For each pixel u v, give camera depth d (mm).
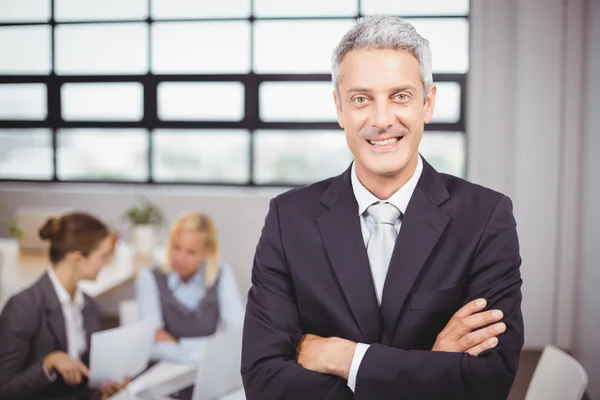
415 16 4254
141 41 4543
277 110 4527
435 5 4230
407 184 1089
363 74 959
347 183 1133
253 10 4430
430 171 1119
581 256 3506
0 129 4723
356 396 1026
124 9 4520
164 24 4504
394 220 1092
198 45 4512
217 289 3037
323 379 1058
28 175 4777
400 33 959
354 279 1069
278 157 4582
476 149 4105
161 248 4281
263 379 1088
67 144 4711
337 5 4355
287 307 1129
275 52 4461
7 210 4582
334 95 1051
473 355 1021
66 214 2365
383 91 960
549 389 1787
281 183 4617
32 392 2105
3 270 3365
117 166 4707
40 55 4621
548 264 3934
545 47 3812
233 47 4488
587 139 3387
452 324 1050
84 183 4750
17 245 4031
